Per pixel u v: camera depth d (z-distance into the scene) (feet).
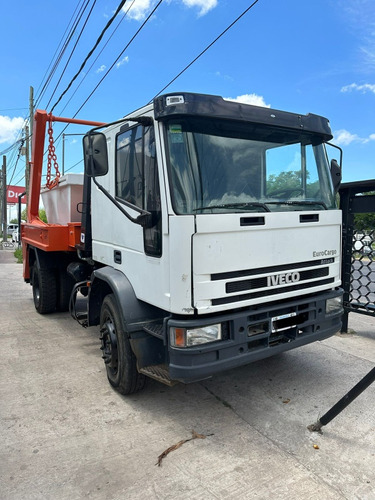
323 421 10.53
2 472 9.16
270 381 13.89
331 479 8.79
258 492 8.39
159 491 8.49
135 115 11.30
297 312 11.46
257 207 10.71
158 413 11.80
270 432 10.71
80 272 18.53
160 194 10.02
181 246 9.48
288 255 11.23
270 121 11.17
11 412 11.93
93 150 11.30
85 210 16.01
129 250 11.98
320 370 14.76
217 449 9.95
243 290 10.31
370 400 12.45
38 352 17.08
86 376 14.52
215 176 10.34
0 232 190.49
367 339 18.40
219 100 10.26
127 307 11.48
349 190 18.29
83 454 9.82
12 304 27.20
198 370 9.68
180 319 9.88
